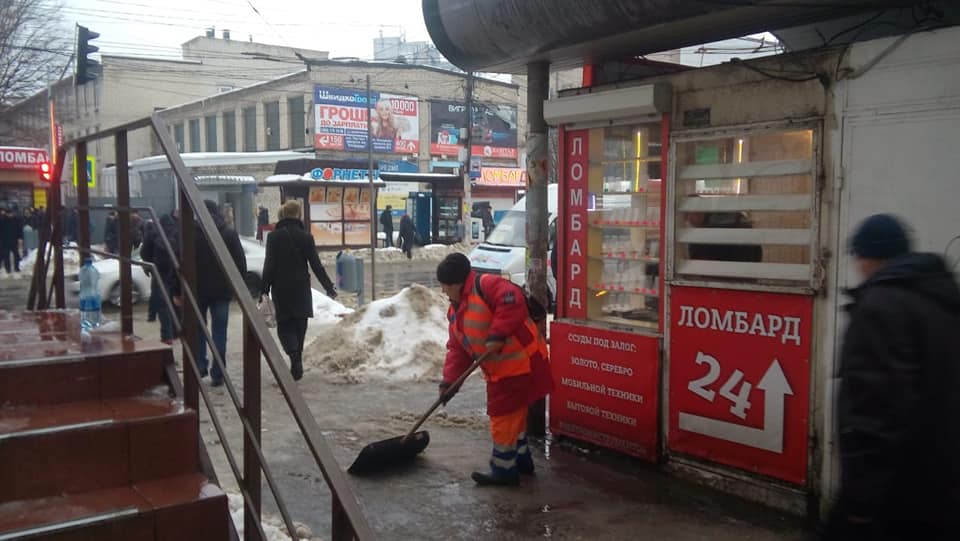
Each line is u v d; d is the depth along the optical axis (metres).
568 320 5.74
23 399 3.15
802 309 4.28
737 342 4.59
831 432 4.15
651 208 5.25
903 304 2.43
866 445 2.38
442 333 8.30
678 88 4.86
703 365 4.77
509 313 4.58
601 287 5.60
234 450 5.30
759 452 4.52
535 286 5.90
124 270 3.83
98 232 17.72
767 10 4.37
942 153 3.69
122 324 3.86
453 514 4.39
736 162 4.64
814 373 4.25
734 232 4.61
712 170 4.71
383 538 4.06
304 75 35.06
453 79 37.97
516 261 13.80
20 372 3.13
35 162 24.41
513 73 6.32
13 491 2.74
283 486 4.72
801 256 4.38
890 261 2.59
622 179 5.44
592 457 5.42
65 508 2.69
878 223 2.69
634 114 5.12
